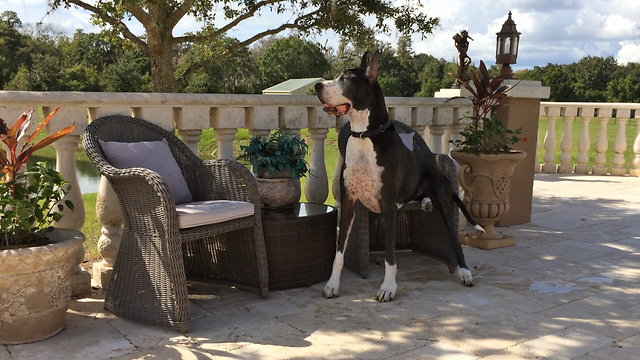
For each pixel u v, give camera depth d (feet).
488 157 16.21
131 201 10.81
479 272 14.42
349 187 12.60
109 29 32.91
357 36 30.76
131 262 10.94
